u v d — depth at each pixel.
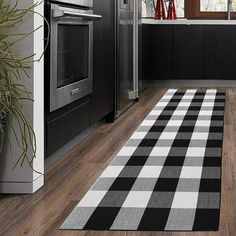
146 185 2.05
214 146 2.77
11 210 1.77
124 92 3.93
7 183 1.95
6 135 1.91
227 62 5.73
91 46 2.88
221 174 2.21
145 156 2.55
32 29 1.87
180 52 5.78
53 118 2.28
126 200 1.87
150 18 5.95
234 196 1.90
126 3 3.92
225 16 6.32
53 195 1.93
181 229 1.58
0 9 1.74
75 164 2.40
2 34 1.86
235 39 5.70
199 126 3.35
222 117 3.68
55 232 1.57
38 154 1.99
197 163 2.41
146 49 5.42
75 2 2.51
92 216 1.70
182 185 2.05
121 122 3.53
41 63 1.97
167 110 4.02
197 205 1.80
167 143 2.85
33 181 1.95
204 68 5.77
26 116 1.92
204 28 5.73
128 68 4.07
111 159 2.49
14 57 1.88
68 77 2.47
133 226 1.60
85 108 2.84
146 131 3.20
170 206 1.79
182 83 5.83
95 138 2.99
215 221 1.64
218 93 5.07
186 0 6.33
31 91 1.90
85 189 2.01
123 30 3.83
